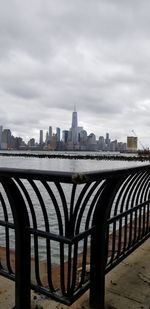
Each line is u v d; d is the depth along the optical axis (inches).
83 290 108.8
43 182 97.9
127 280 137.6
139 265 154.3
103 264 112.5
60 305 115.3
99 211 111.3
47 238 103.7
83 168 3253.0
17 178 100.0
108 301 119.6
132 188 145.0
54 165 3939.5
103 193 110.3
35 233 105.4
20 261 107.4
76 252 100.2
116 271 146.7
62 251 100.2
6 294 123.4
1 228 450.0
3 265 139.6
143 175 153.1
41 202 105.4
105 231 112.3
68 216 99.7
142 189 164.6
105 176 97.0
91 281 113.7
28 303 109.9
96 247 112.2
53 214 562.3
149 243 189.3
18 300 108.2
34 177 95.0
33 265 150.2
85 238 106.8
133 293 126.1
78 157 7106.3
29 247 109.0
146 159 6092.5
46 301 118.0
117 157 6668.3
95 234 111.9
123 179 118.8
